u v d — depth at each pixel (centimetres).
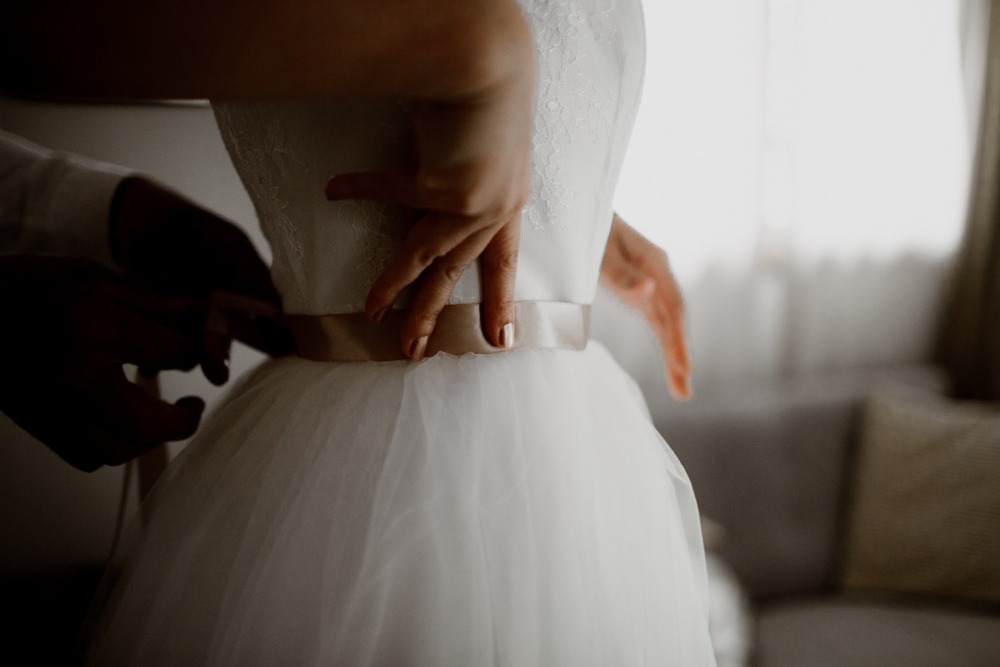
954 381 206
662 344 68
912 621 145
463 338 40
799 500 168
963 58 197
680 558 45
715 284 184
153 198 54
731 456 168
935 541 155
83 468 48
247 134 41
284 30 27
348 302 41
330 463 38
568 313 43
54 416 45
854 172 192
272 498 39
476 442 38
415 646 34
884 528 160
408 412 38
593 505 39
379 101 37
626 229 63
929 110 194
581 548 38
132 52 26
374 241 39
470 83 29
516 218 37
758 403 175
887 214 197
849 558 163
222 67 27
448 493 36
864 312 200
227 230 58
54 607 70
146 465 66
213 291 51
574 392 41
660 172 175
